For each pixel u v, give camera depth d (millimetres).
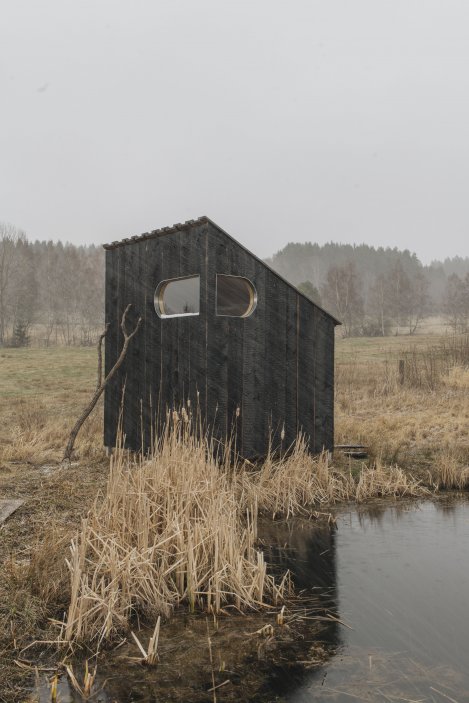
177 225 7289
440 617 3934
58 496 6164
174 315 7617
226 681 3100
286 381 7637
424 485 7508
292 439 7711
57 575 4086
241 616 3902
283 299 7594
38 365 29812
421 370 19609
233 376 7145
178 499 4676
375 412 13719
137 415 8227
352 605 4117
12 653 3320
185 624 3770
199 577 4191
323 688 3043
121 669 3211
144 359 8102
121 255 8648
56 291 84000
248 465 7254
